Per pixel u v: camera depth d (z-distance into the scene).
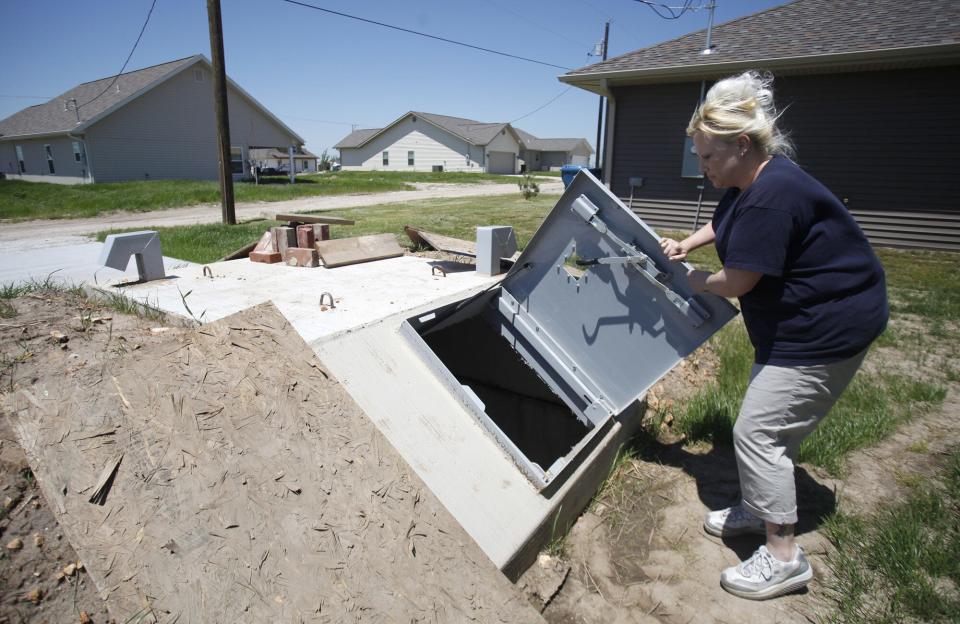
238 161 31.95
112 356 2.63
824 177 10.88
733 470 3.36
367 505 2.03
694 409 3.91
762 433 2.19
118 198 18.81
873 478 3.23
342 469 2.11
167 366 2.23
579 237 3.30
